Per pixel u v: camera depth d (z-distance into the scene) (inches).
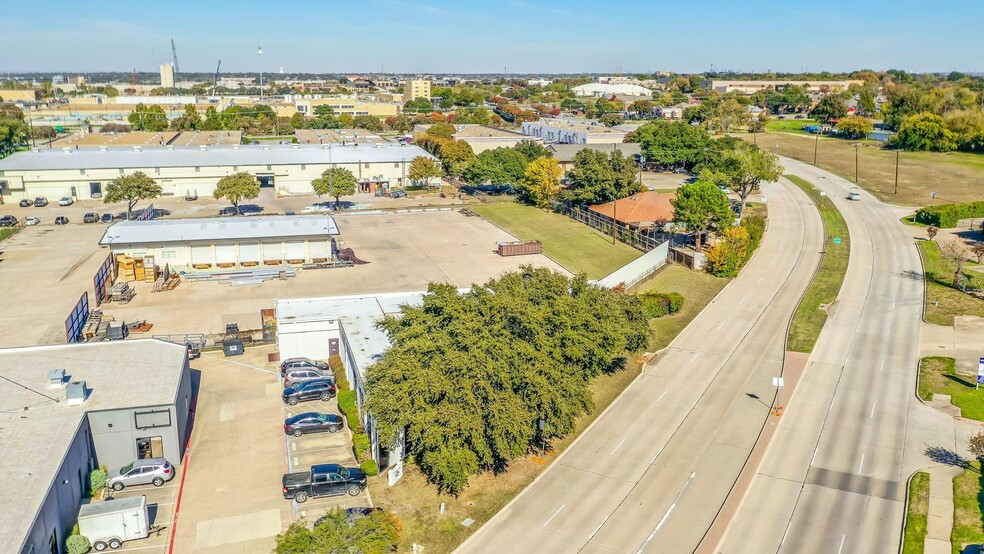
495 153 5728.3
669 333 2743.6
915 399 2196.1
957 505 1649.9
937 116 7003.0
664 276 3479.3
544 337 1877.5
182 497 1689.2
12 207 5024.6
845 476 1788.9
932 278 3346.5
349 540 1306.6
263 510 1636.3
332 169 5132.9
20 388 1881.2
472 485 1745.8
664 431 2015.3
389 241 4200.3
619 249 4003.4
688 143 6318.9
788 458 1875.0
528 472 1808.6
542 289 2078.0
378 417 1684.3
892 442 1948.8
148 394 1847.9
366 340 2276.1
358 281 3410.4
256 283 3378.4
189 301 3115.2
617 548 1515.7
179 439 1836.9
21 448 1569.9
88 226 4475.9
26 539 1268.5
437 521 1600.6
